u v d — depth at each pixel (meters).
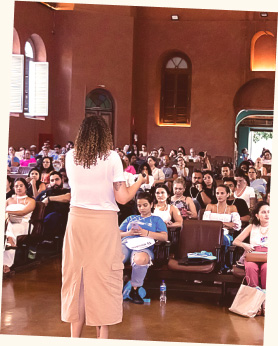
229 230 6.72
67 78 20.20
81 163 3.68
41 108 19.22
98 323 3.69
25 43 18.53
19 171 13.46
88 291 3.69
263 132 31.12
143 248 5.86
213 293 6.36
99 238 3.68
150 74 22.12
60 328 4.80
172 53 22.28
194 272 5.86
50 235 8.41
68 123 20.20
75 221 3.71
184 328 4.93
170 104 22.39
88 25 20.34
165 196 6.98
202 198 8.41
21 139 18.62
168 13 21.80
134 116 22.22
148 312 5.45
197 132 21.95
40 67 19.20
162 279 6.56
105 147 3.69
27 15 18.48
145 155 19.94
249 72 21.52
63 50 20.22
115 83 20.95
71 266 3.73
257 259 5.61
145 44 22.09
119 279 3.79
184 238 6.37
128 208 8.46
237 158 24.72
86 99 20.69
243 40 21.47
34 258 7.90
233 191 8.28
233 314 5.47
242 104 22.05
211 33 21.67
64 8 20.14
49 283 6.59
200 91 21.88
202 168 14.91
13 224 7.24
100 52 20.62
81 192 3.71
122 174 3.73
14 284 6.49
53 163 12.95
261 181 9.94
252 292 5.48
